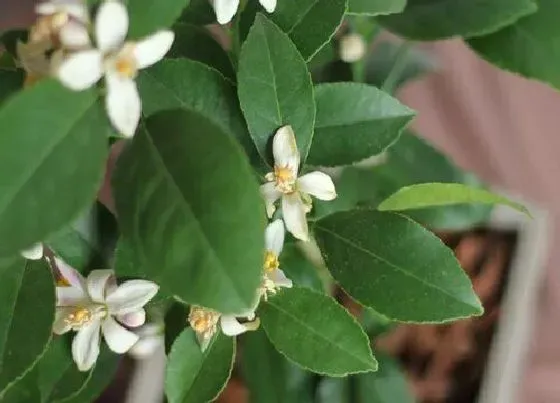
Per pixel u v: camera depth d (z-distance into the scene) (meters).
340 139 0.48
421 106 0.82
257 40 0.44
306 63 0.46
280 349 0.45
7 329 0.43
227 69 0.49
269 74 0.44
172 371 0.45
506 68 0.51
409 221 0.46
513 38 0.51
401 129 0.48
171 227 0.38
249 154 0.46
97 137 0.38
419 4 0.52
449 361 0.67
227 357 0.46
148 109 0.43
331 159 0.48
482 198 0.47
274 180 0.45
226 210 0.38
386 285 0.46
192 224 0.38
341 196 0.59
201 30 0.50
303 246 0.56
